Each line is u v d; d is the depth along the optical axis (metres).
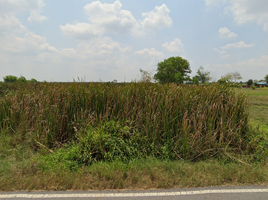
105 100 5.48
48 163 3.69
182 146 4.31
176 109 4.76
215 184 3.07
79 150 3.98
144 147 4.34
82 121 4.98
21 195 2.70
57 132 4.93
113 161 3.85
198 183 3.05
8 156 4.12
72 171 3.51
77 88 5.72
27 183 2.96
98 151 4.04
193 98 5.11
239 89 5.45
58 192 2.79
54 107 5.10
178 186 3.00
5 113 5.68
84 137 4.28
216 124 4.83
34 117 5.43
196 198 2.66
